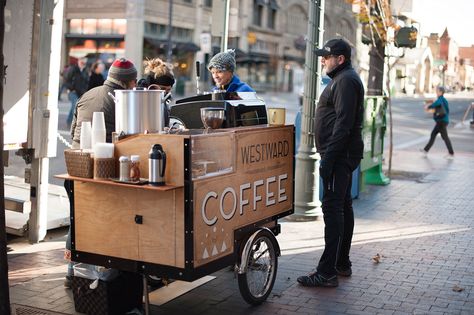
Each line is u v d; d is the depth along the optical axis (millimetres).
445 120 16047
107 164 4395
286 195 5617
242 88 6219
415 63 50625
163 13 40812
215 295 5383
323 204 5617
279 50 58656
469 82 47625
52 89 6660
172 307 5086
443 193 10484
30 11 6332
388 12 12102
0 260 4113
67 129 17234
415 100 48875
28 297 5207
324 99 5594
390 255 6656
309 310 5047
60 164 12008
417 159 15305
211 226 4484
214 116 4730
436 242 7227
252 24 53781
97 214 4586
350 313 4988
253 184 5027
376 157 10938
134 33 35219
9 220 7105
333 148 5391
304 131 8242
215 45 40344
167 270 4391
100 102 5117
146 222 4410
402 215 8703
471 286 5680
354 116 5434
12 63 6270
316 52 5586
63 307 5004
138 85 5664
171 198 4297
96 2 35500
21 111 6438
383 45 11984
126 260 4527
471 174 12805
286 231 7633
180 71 42000
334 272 5609
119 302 4816
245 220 4938
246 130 4883
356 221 8273
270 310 5043
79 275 4902
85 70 24688
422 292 5500
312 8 8055
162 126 4641
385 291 5516
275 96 49219
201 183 4328
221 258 4656
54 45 6594
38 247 6664
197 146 4270
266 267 5266
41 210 6816
